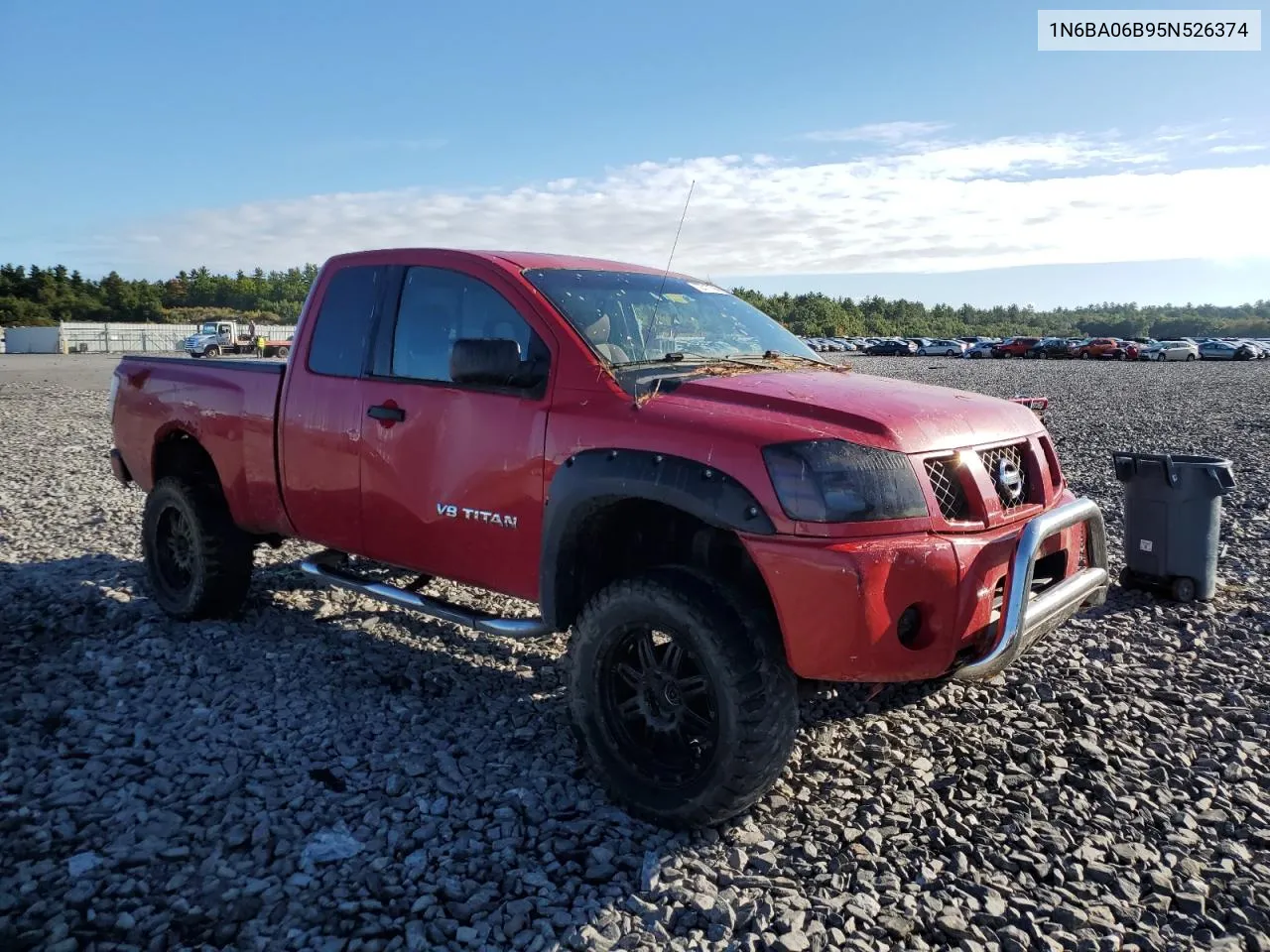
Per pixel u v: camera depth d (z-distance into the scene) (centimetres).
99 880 288
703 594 305
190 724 399
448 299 409
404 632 526
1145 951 264
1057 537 356
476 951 258
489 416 375
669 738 329
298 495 461
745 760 298
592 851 306
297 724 402
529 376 367
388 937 264
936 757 381
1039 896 287
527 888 287
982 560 311
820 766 370
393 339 425
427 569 412
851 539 294
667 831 321
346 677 456
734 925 271
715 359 399
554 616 352
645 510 354
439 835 316
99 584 607
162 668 464
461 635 523
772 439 302
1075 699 435
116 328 8219
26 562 677
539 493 358
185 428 520
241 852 305
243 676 455
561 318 372
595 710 333
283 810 330
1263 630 534
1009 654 318
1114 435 1594
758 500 298
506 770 363
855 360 6081
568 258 439
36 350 7606
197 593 512
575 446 344
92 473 1128
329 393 442
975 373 4122
